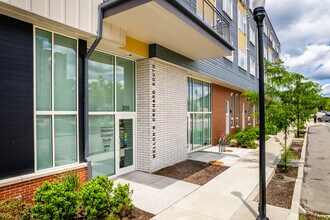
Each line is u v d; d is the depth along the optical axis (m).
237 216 4.64
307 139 17.88
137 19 5.63
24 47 4.48
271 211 4.91
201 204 5.23
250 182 6.86
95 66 6.54
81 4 5.14
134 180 6.87
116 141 7.15
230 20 14.78
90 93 6.36
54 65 5.07
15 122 4.30
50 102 4.99
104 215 4.19
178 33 6.65
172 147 8.89
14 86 4.30
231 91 17.25
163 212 4.79
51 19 4.55
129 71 7.78
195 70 10.09
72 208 3.89
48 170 4.82
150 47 7.63
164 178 7.10
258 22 4.25
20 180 4.29
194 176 7.40
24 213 3.84
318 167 9.23
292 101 9.52
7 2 3.88
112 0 5.29
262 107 4.26
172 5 5.38
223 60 13.52
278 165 9.12
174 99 9.06
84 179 5.50
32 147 4.56
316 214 5.02
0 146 4.08
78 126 5.48
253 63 21.66
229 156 10.64
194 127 11.79
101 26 5.55
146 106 7.76
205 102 13.18
